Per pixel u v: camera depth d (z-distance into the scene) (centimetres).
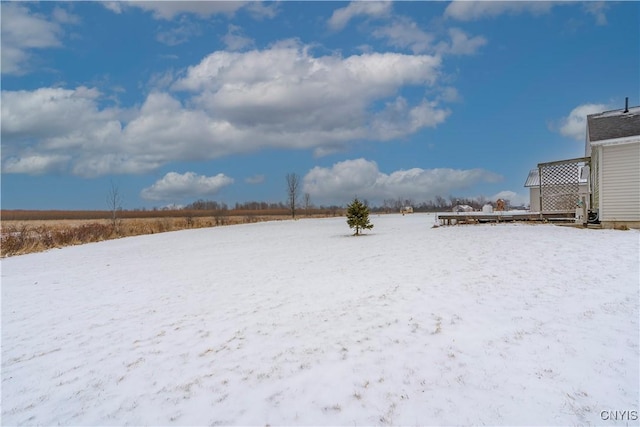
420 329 509
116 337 582
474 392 346
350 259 1163
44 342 583
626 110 1466
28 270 1379
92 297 877
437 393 349
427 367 401
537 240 1149
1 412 376
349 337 502
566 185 1678
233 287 876
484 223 2003
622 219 1273
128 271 1242
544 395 332
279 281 902
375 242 1605
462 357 417
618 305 534
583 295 590
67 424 347
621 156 1263
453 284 720
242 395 374
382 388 365
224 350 495
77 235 2655
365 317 577
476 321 520
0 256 1886
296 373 411
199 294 830
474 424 299
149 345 536
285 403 353
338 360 434
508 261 880
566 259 845
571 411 307
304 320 589
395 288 732
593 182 1515
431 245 1295
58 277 1194
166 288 922
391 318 562
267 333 544
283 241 2006
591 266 763
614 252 873
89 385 425
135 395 392
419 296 661
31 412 374
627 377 352
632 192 1251
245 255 1476
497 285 685
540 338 448
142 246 2123
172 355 493
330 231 2609
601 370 367
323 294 741
